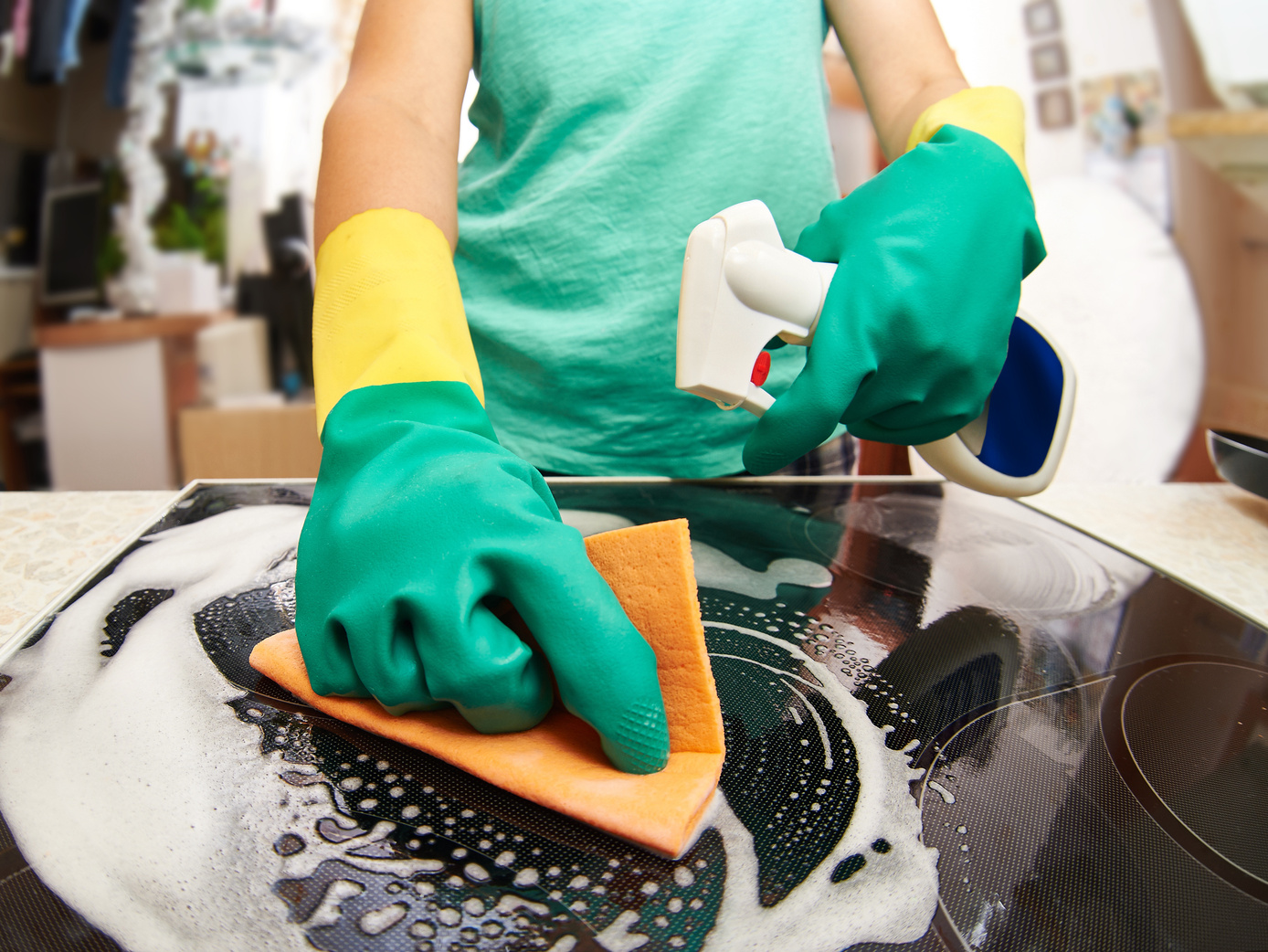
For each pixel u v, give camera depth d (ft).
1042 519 2.28
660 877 0.90
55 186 7.48
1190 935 0.86
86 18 7.14
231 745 1.11
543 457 2.44
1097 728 1.25
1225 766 1.16
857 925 0.84
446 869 0.90
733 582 1.72
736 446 2.48
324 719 1.18
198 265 7.50
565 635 1.05
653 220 2.23
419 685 1.10
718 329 1.40
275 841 0.93
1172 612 1.69
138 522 2.01
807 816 1.01
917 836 0.99
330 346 1.52
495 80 2.35
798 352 2.47
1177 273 5.75
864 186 1.70
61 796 0.99
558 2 2.21
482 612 1.09
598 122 2.29
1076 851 0.98
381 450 1.30
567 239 2.25
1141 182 5.81
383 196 1.66
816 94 2.34
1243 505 2.53
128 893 0.85
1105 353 5.86
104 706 1.18
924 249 1.53
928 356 1.55
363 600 1.10
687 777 1.02
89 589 1.56
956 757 1.15
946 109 1.90
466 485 1.17
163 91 7.30
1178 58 5.52
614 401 2.36
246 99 7.32
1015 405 1.82
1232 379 5.84
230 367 7.61
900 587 1.75
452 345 1.52
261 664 1.26
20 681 1.24
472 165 2.65
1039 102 6.03
